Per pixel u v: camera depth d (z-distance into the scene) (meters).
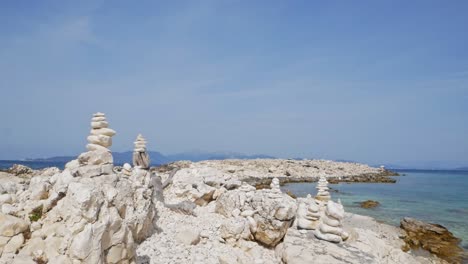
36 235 6.56
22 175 27.94
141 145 19.28
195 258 11.52
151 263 10.73
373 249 12.94
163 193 19.39
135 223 11.20
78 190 6.69
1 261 5.84
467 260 16.42
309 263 10.55
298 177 52.19
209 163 58.16
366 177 58.94
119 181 9.97
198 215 16.59
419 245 18.48
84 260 6.15
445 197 37.72
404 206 30.91
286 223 13.63
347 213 24.78
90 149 8.65
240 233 13.66
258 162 63.81
